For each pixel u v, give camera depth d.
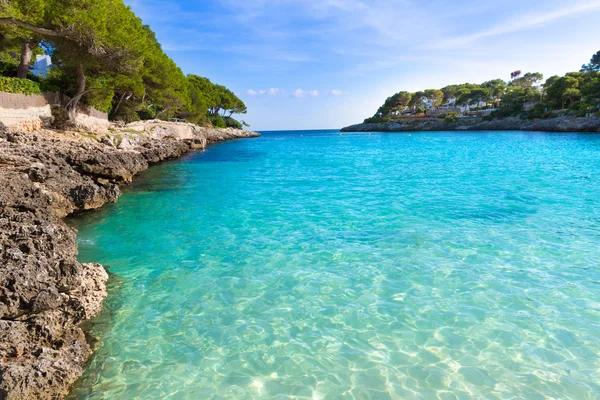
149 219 13.76
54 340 5.86
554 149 40.38
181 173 27.17
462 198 16.52
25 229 8.60
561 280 8.05
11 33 25.34
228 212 14.82
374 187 20.03
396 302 7.35
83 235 11.79
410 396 4.94
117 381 5.30
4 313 5.82
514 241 10.56
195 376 5.40
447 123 127.69
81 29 22.17
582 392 4.93
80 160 19.25
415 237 11.14
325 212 14.50
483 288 7.80
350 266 9.12
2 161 14.88
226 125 109.69
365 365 5.58
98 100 36.66
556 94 97.25
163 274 8.86
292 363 5.66
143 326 6.68
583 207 14.23
